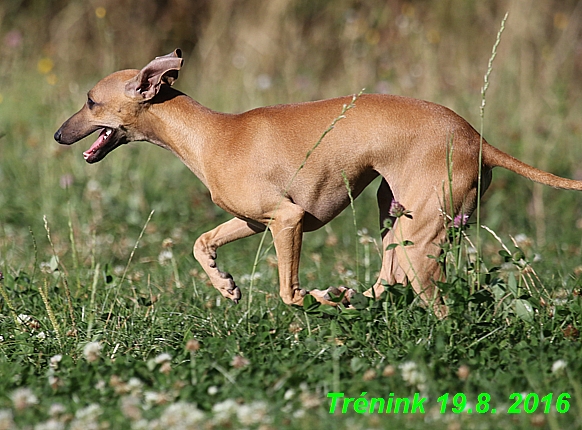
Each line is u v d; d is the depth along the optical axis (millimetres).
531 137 16922
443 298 8805
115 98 9836
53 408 6805
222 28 21891
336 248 13531
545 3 21734
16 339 8820
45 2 24297
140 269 12258
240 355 7945
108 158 16438
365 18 22922
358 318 8641
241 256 13148
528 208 15359
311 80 19812
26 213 14898
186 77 22078
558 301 9234
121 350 8703
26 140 17266
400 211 8898
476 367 7695
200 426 6535
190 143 9695
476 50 21016
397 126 9070
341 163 9227
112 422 6691
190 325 9219
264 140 9312
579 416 6590
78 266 11266
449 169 8578
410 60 19656
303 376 7477
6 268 10938
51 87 19656
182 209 15102
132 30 24344
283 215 9273
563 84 18000
